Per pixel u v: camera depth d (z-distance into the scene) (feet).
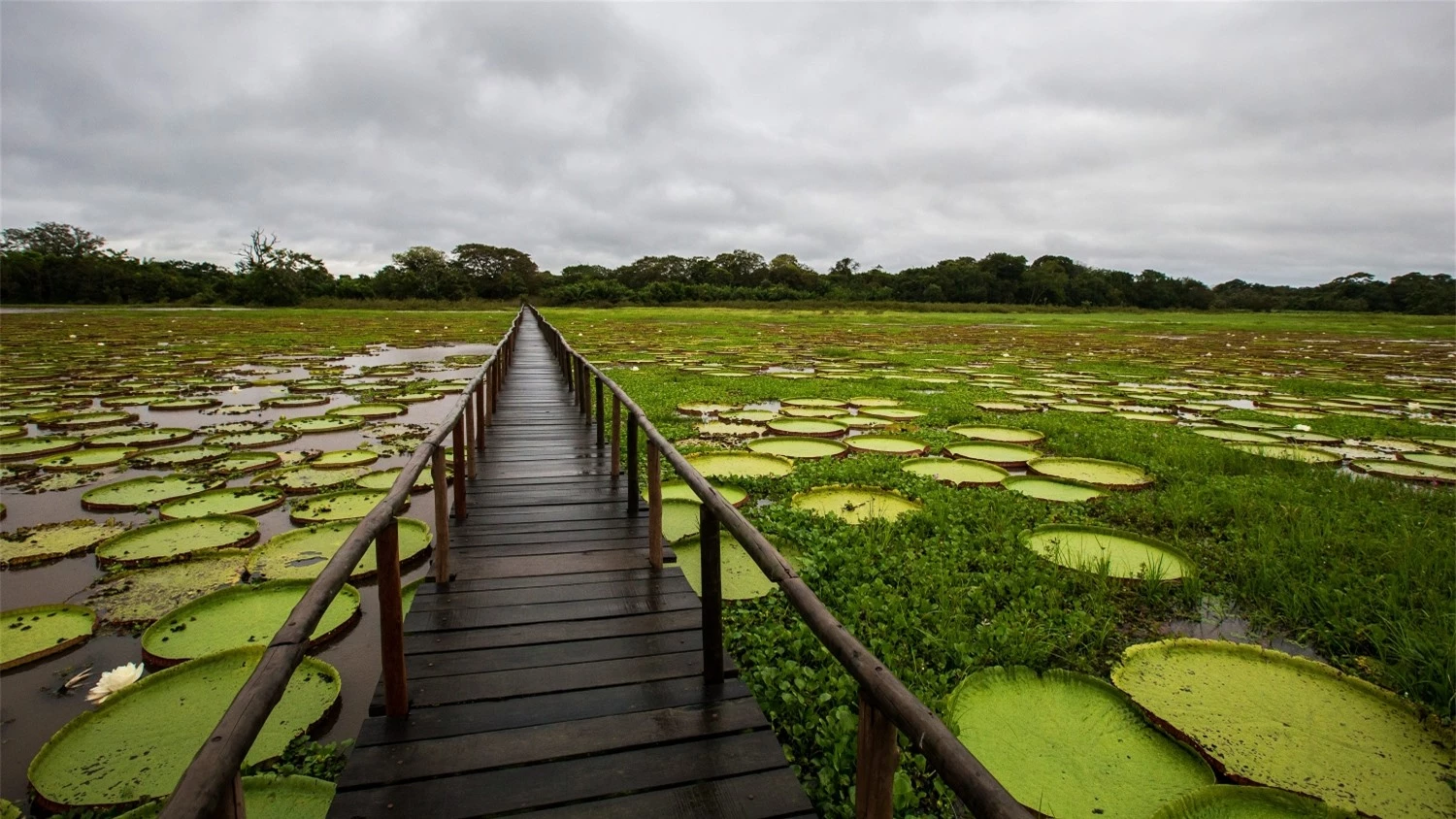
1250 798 7.04
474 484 15.72
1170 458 21.12
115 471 19.40
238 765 3.42
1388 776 7.54
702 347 60.54
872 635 10.42
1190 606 11.85
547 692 7.59
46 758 7.79
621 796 6.08
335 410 28.73
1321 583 12.16
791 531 14.49
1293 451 22.80
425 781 6.16
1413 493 17.72
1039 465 20.62
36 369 41.19
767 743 6.86
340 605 11.46
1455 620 10.37
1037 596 11.69
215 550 13.34
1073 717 8.57
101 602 11.54
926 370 46.21
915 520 15.28
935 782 7.57
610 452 18.99
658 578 10.72
